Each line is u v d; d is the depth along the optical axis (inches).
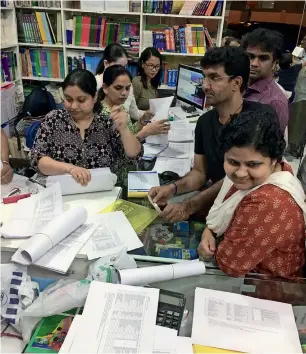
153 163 76.9
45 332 32.9
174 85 157.2
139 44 150.0
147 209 53.1
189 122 105.5
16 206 49.9
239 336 31.8
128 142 63.4
